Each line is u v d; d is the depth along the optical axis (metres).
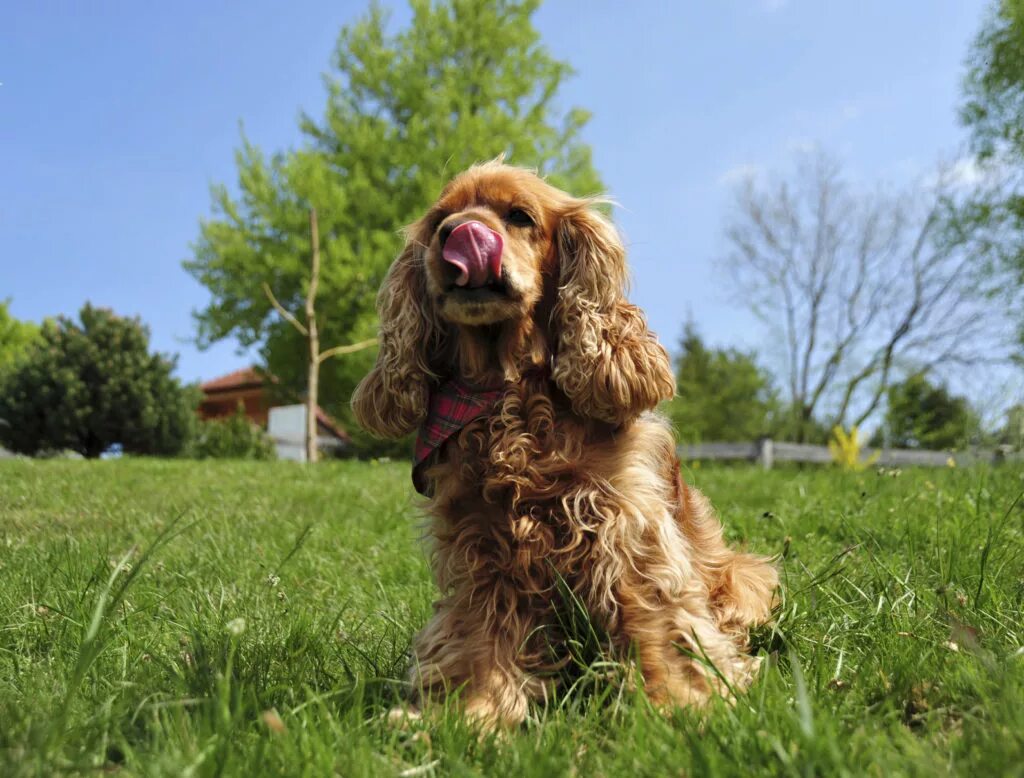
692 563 0.84
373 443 7.17
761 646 0.84
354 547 1.45
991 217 6.79
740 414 11.25
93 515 1.76
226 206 6.38
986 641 0.68
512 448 0.77
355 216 6.89
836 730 0.52
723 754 0.50
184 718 0.55
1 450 7.03
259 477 2.82
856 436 3.94
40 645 0.82
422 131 6.84
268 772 0.48
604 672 0.72
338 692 0.63
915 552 1.06
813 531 1.42
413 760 0.56
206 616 0.88
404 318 0.89
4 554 1.22
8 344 11.87
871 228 8.59
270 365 7.06
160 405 6.41
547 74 7.19
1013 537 1.09
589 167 7.05
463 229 0.78
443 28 7.16
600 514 0.75
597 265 0.84
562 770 0.50
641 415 0.89
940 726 0.55
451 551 0.79
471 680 0.71
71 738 0.54
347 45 7.24
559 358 0.81
